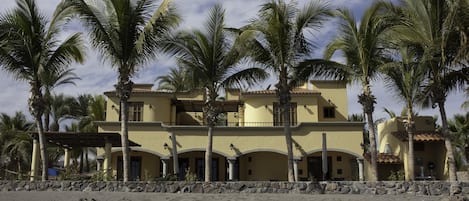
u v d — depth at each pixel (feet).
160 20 61.31
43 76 65.16
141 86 111.04
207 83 65.92
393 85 75.66
